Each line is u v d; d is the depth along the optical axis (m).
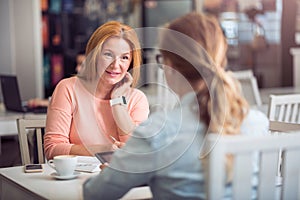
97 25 7.39
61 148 2.26
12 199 1.93
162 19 7.24
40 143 2.43
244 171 1.41
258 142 1.41
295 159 1.52
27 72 6.70
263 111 3.73
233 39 7.04
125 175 1.50
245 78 4.67
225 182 1.45
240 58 7.05
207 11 7.14
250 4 7.13
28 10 6.64
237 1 7.12
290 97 2.94
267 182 1.48
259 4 7.12
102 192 1.54
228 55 6.98
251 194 1.43
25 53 6.66
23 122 2.39
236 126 1.49
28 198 1.79
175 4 7.21
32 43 6.69
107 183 1.52
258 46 7.08
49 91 7.09
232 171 1.45
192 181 1.47
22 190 1.82
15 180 1.89
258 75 7.05
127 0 7.28
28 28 6.65
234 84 1.50
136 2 7.24
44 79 7.08
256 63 7.10
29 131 2.84
